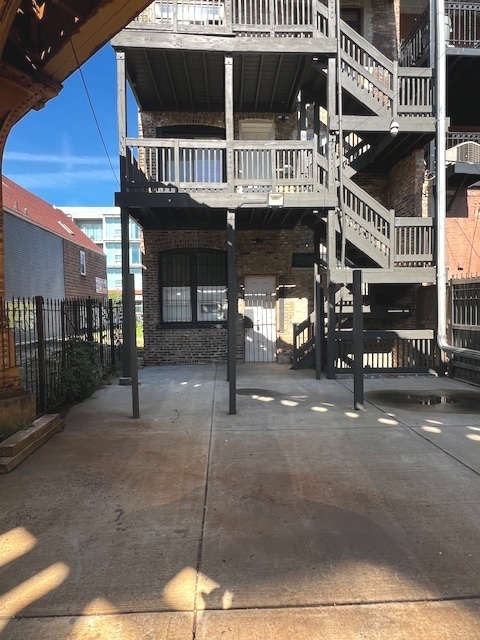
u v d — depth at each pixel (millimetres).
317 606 2221
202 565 2551
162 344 10664
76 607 2221
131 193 8062
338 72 8367
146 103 10250
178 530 2934
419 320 9453
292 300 10766
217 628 2084
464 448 4457
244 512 3174
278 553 2662
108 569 2516
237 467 4004
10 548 2736
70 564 2566
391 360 10391
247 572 2482
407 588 2340
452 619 2125
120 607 2219
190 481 3709
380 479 3717
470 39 10352
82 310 8461
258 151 8570
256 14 8742
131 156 8273
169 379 8562
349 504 3279
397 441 4684
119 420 5605
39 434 4641
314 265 9930
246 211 8820
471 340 8031
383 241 8539
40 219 17141
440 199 8523
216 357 10719
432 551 2666
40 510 3219
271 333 10875
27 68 4938
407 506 3238
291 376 8844
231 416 5746
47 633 2055
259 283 10844
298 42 8117
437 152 8570
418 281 8531
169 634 2049
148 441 4758
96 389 7465
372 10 10539
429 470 3895
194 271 10773
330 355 8492
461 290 8336
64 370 6602
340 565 2541
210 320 10852
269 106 10508
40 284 15344
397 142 9141
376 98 8711
